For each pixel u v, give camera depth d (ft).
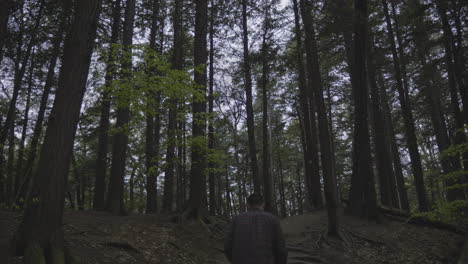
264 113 59.72
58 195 15.70
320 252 29.86
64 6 35.55
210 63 64.28
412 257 27.91
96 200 42.04
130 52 23.65
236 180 120.06
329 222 33.27
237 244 9.99
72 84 16.72
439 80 60.80
